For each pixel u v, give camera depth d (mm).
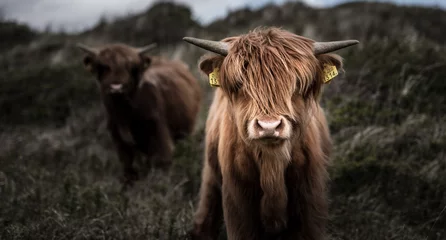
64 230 4656
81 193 5586
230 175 3574
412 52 7621
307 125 3383
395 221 4668
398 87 6828
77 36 18094
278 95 3037
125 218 5000
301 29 13242
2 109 10133
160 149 7309
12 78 11414
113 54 7266
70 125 9320
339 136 6094
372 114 6441
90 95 10469
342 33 13289
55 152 7883
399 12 15891
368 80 7109
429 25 14898
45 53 15461
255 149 3387
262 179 3422
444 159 5438
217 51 3340
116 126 7301
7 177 6160
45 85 10852
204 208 4383
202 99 9469
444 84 6723
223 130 3658
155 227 4770
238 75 3123
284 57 3105
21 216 4941
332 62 3361
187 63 11898
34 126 9539
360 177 5289
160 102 7645
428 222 4633
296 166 3496
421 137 5820
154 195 5699
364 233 4516
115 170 7383
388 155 5605
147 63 7602
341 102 6754
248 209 3574
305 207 3553
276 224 3529
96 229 4699
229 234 3645
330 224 4672
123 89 6949
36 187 5746
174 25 17188
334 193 5176
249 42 3184
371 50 7992
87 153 8023
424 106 6504
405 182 5129
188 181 6094
